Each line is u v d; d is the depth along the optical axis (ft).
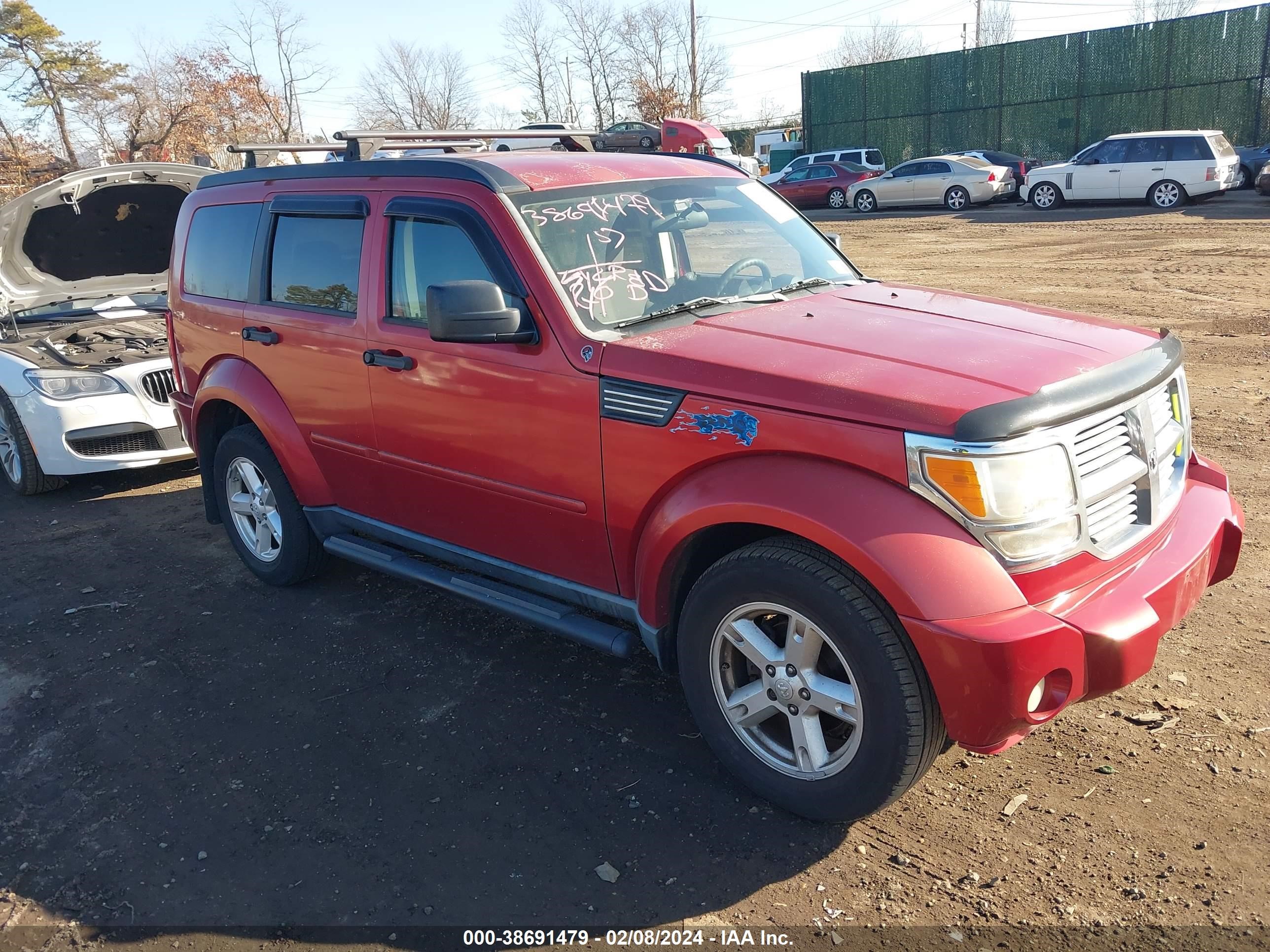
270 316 14.93
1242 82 97.60
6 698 13.61
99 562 18.66
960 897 8.91
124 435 22.11
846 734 10.10
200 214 16.87
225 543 19.30
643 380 10.18
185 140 131.34
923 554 8.43
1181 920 8.45
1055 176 70.74
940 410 8.49
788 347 10.03
